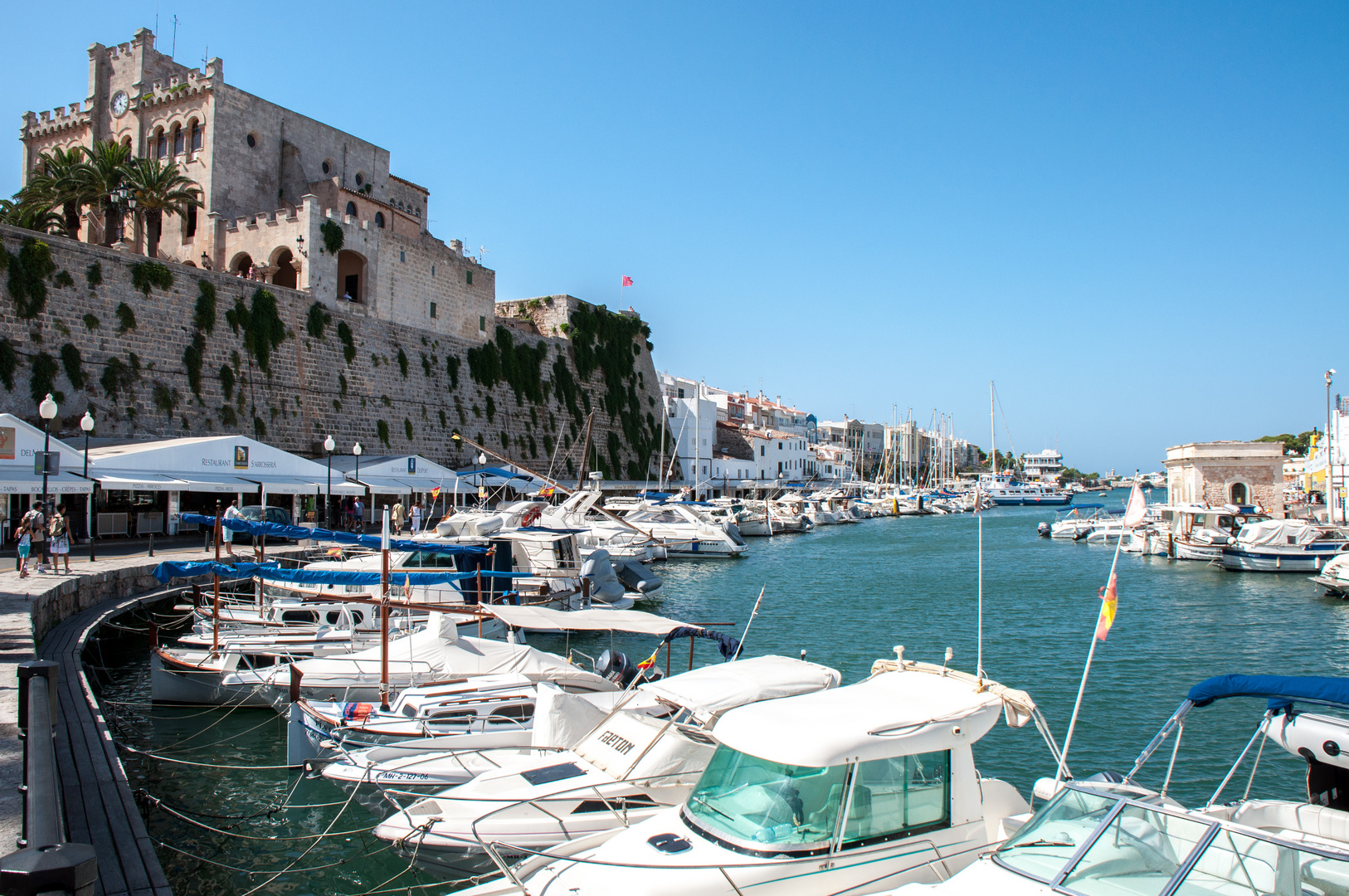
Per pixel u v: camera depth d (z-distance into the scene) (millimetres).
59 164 51438
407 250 60375
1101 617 11234
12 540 32406
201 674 18766
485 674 17141
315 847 12914
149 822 13727
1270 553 47781
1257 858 6918
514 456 65125
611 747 12281
